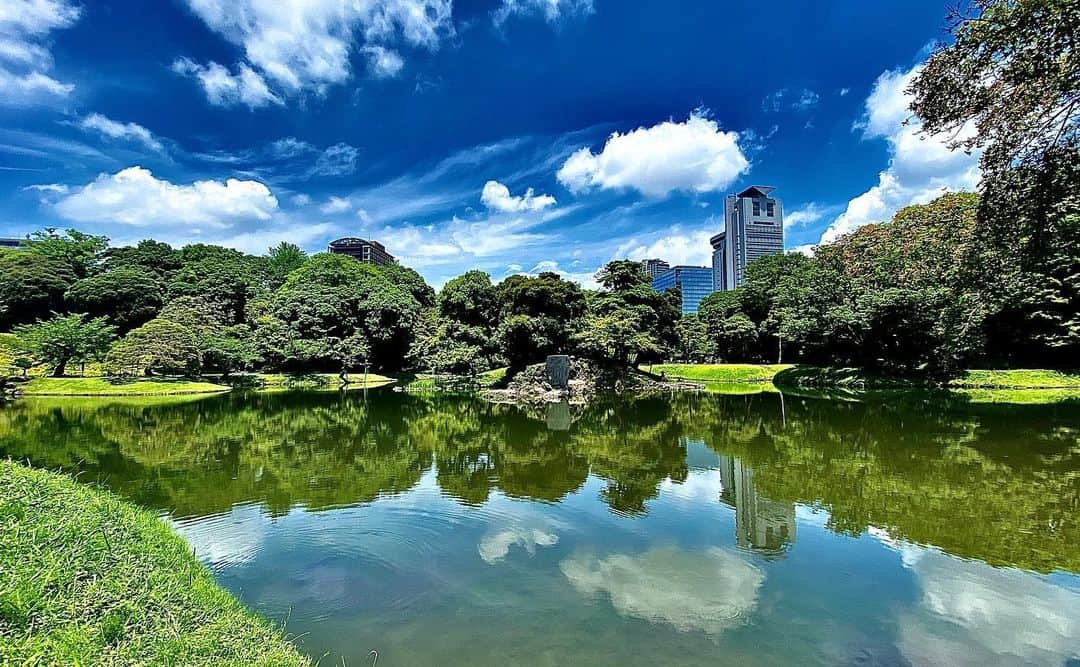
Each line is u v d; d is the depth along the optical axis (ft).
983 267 40.81
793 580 27.53
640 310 156.66
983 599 25.58
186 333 156.15
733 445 64.69
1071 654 21.04
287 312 190.08
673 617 23.88
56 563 20.02
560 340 151.43
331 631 22.57
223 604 22.80
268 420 91.86
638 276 168.96
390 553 31.04
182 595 21.80
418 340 199.31
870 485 45.37
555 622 23.36
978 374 125.39
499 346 171.63
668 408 105.60
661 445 65.72
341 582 27.25
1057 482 45.57
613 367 154.81
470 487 45.91
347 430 80.12
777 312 168.76
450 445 67.05
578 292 158.40
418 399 130.93
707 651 21.21
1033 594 25.98
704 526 35.68
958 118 28.99
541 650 21.24
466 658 20.75
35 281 188.03
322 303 191.31
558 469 52.95
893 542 32.60
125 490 44.55
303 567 29.01
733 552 31.22
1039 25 24.00
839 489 44.34
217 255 254.27
